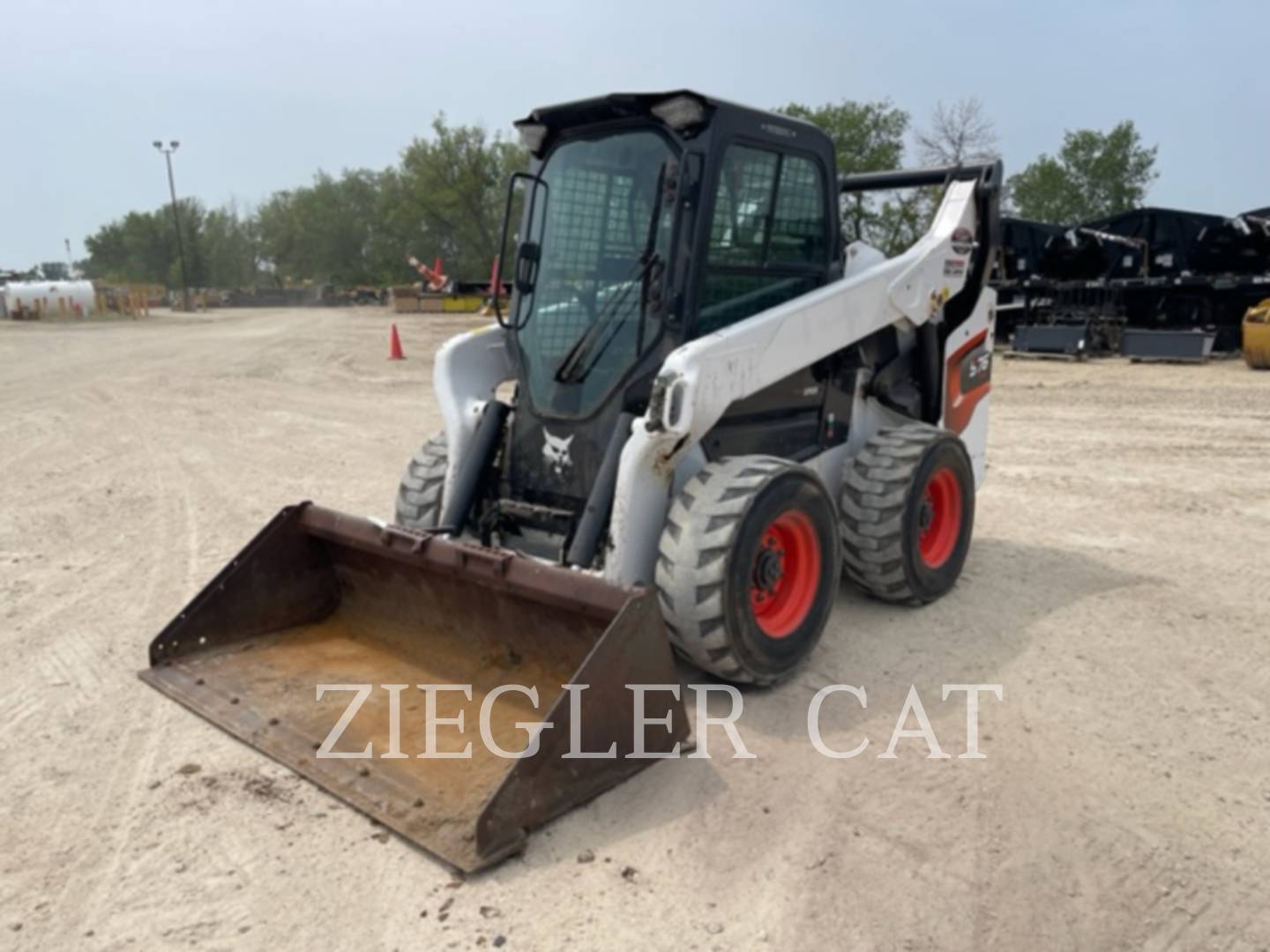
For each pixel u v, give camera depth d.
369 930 2.88
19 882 3.10
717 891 3.07
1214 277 18.77
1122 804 3.59
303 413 13.12
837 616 5.36
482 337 5.29
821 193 5.11
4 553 6.63
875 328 5.23
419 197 57.34
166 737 3.99
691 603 4.04
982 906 3.03
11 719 4.16
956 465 5.50
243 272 95.50
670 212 4.37
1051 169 49.19
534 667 4.18
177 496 8.27
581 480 4.62
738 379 4.32
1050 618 5.39
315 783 3.58
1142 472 9.22
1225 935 2.92
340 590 4.98
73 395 15.17
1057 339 19.33
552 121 4.79
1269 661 4.85
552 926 2.90
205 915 2.94
